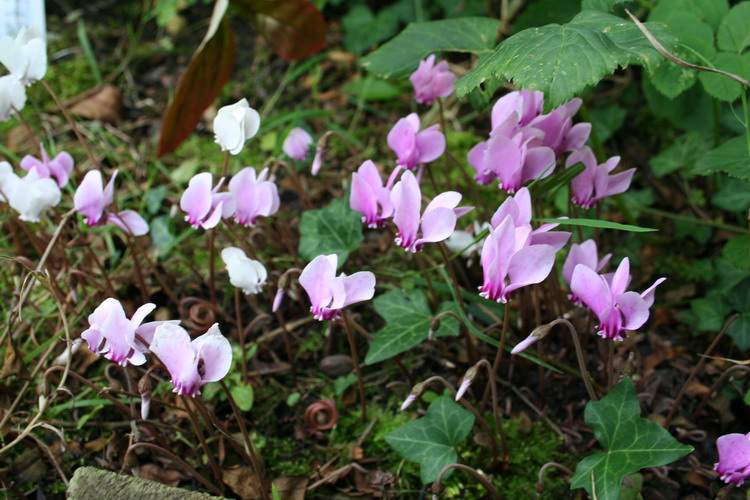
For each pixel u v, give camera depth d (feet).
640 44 2.18
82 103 3.09
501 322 2.44
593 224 2.14
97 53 3.28
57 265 2.68
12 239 2.76
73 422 2.44
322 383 2.52
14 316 2.36
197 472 2.35
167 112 2.68
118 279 2.64
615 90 3.05
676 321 2.62
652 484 2.35
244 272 2.27
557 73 2.15
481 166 2.34
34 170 2.40
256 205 2.31
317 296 2.13
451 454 2.24
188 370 2.05
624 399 2.18
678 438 2.40
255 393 2.50
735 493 2.32
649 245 2.79
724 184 2.76
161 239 2.73
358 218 2.54
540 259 2.05
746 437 2.06
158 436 2.35
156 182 2.93
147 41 3.35
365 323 2.61
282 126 3.06
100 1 3.52
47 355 2.40
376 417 2.45
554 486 2.34
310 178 2.93
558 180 2.24
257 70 3.25
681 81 2.50
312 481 2.36
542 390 2.44
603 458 2.15
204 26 3.44
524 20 2.91
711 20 2.54
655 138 3.01
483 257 2.07
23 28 2.43
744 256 2.47
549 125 2.28
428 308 2.41
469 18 2.52
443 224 2.14
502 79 2.21
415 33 2.51
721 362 2.52
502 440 2.31
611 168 2.27
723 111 2.80
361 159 2.84
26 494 2.35
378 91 3.11
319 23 2.83
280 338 2.60
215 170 2.95
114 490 2.13
